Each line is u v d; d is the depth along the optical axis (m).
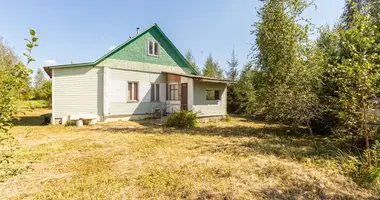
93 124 10.55
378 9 3.99
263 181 3.46
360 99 3.78
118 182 3.49
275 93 7.28
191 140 6.83
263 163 4.28
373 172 3.39
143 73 12.98
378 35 3.53
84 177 3.71
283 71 7.30
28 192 3.14
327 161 4.31
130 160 4.69
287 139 6.96
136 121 11.88
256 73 8.75
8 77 2.11
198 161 4.50
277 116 7.26
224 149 5.57
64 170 4.06
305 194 3.05
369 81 3.44
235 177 3.63
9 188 3.26
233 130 9.01
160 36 14.03
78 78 11.17
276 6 7.68
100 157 4.91
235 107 17.98
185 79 12.27
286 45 7.37
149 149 5.63
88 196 3.01
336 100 4.47
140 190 3.22
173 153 5.23
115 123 10.90
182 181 3.48
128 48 12.34
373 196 2.98
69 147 5.88
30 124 11.11
